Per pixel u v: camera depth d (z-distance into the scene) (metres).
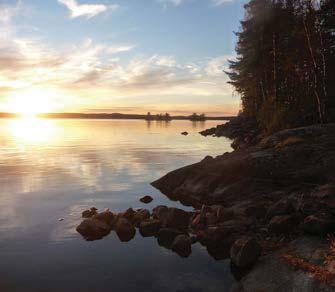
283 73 41.22
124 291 10.03
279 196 16.55
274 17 40.25
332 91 36.16
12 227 15.42
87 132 103.06
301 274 9.26
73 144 60.00
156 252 12.66
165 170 31.08
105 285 10.38
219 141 62.72
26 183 25.23
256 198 17.05
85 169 31.83
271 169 18.69
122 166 33.59
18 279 10.73
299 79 38.94
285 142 20.97
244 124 66.25
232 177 19.52
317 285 8.68
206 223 14.62
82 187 23.91
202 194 19.67
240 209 15.91
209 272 11.13
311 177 17.34
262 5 42.50
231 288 10.12
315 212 12.66
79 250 12.88
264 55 42.75
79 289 10.14
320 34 34.69
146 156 41.50
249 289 9.69
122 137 78.75
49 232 14.78
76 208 18.59
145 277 10.85
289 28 39.06
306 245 10.67
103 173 29.61
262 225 13.45
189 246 12.71
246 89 56.31
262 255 11.10
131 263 11.80
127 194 21.88
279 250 11.01
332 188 14.72
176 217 14.79
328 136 21.12
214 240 12.94
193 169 22.25
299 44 36.97
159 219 15.42
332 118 31.69
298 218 12.58
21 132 103.62
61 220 16.44
